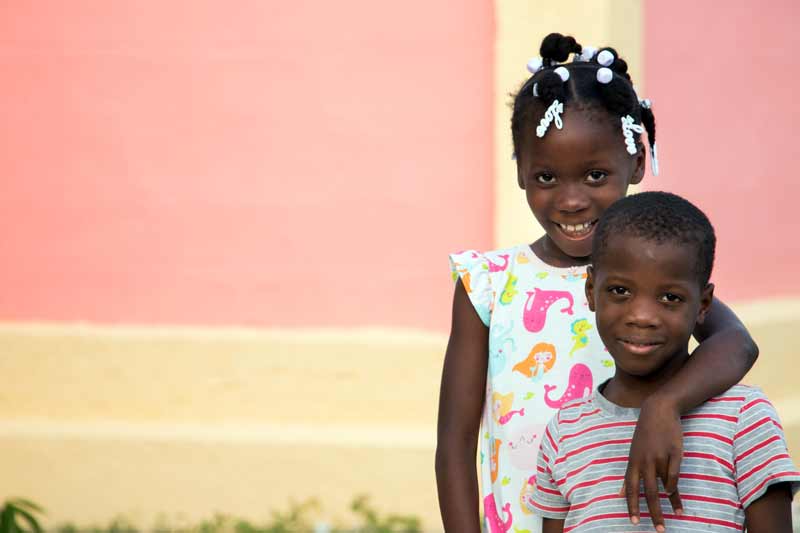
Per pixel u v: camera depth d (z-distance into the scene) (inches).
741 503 102.7
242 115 283.1
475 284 130.6
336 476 274.4
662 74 292.7
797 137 308.0
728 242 301.3
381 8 279.0
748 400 104.7
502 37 267.1
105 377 284.7
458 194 278.7
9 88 286.8
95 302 287.1
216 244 284.8
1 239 288.4
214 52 282.7
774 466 100.7
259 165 283.1
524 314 128.9
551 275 129.5
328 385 280.7
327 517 272.8
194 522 275.6
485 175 277.1
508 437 127.3
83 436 279.1
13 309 288.4
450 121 278.2
